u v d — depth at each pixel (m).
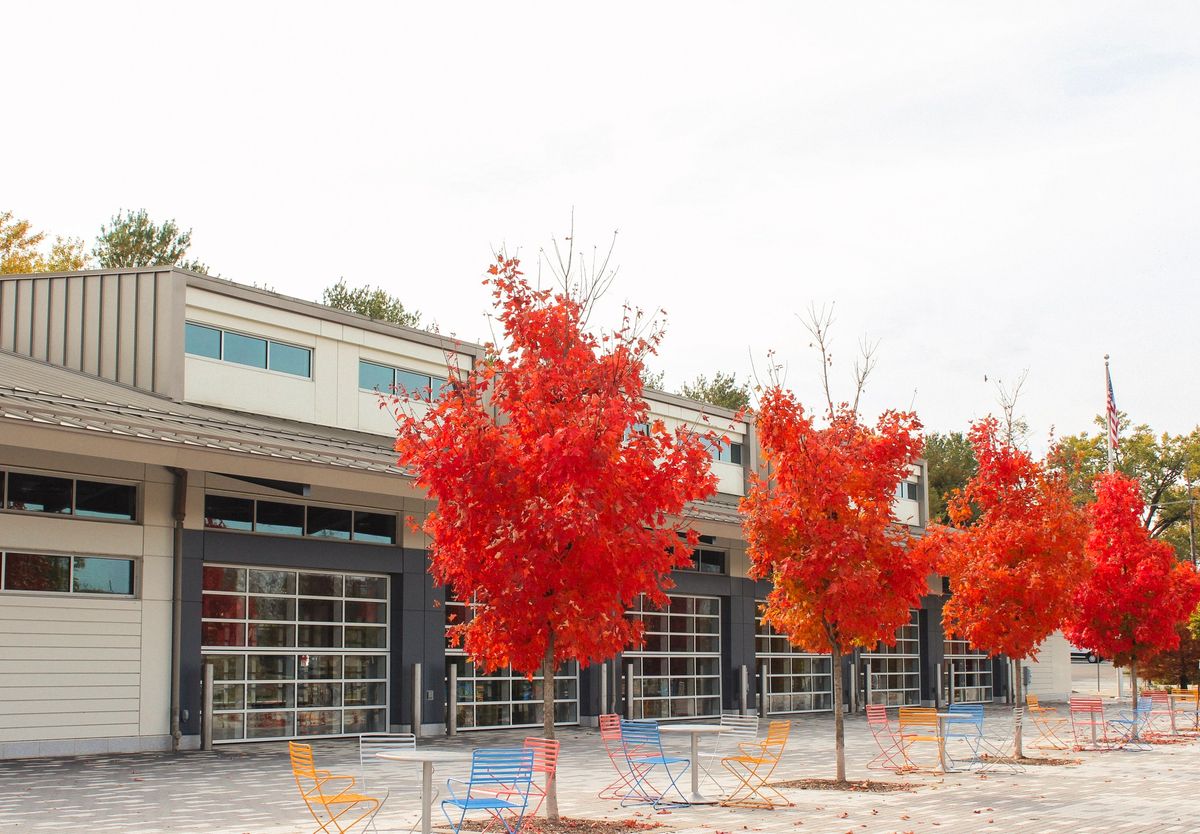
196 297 26.41
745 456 42.34
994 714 40.56
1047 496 23.89
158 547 23.11
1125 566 29.72
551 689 14.02
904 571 18.83
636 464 14.12
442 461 13.45
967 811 15.71
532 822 13.97
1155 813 15.63
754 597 38.31
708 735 28.45
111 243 51.12
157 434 20.88
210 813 14.77
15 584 21.00
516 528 13.16
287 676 25.31
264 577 25.08
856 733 30.86
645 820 14.56
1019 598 23.64
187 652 23.31
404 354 30.78
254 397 27.34
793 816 15.12
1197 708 33.81
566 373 13.96
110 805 15.41
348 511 26.81
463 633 14.41
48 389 21.27
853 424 19.67
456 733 28.31
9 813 14.67
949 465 74.88
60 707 21.38
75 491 22.06
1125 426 77.31
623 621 14.19
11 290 28.28
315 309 28.75
